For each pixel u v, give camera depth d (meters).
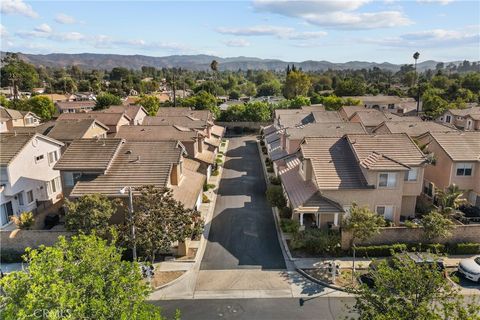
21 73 151.00
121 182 28.84
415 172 29.80
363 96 111.88
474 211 31.89
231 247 27.77
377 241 26.67
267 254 26.69
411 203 30.77
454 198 30.03
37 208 34.50
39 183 35.47
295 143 42.59
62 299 11.10
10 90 140.50
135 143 33.34
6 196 31.38
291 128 46.06
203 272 24.33
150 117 58.97
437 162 34.72
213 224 31.92
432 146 35.53
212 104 89.25
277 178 42.28
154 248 22.44
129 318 12.36
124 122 58.00
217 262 25.61
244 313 20.23
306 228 28.78
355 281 22.89
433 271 14.04
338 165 30.12
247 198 38.62
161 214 22.48
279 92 165.75
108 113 57.41
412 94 125.31
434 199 34.69
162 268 24.73
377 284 14.27
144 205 23.31
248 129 83.19
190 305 20.97
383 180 28.42
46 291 11.56
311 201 27.98
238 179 45.69
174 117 59.06
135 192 27.81
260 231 30.53
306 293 22.03
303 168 32.53
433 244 26.39
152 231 21.84
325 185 28.28
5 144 33.09
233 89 172.62
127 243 23.42
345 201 28.52
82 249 14.44
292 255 26.28
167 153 32.03
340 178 28.98
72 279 12.90
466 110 66.19
